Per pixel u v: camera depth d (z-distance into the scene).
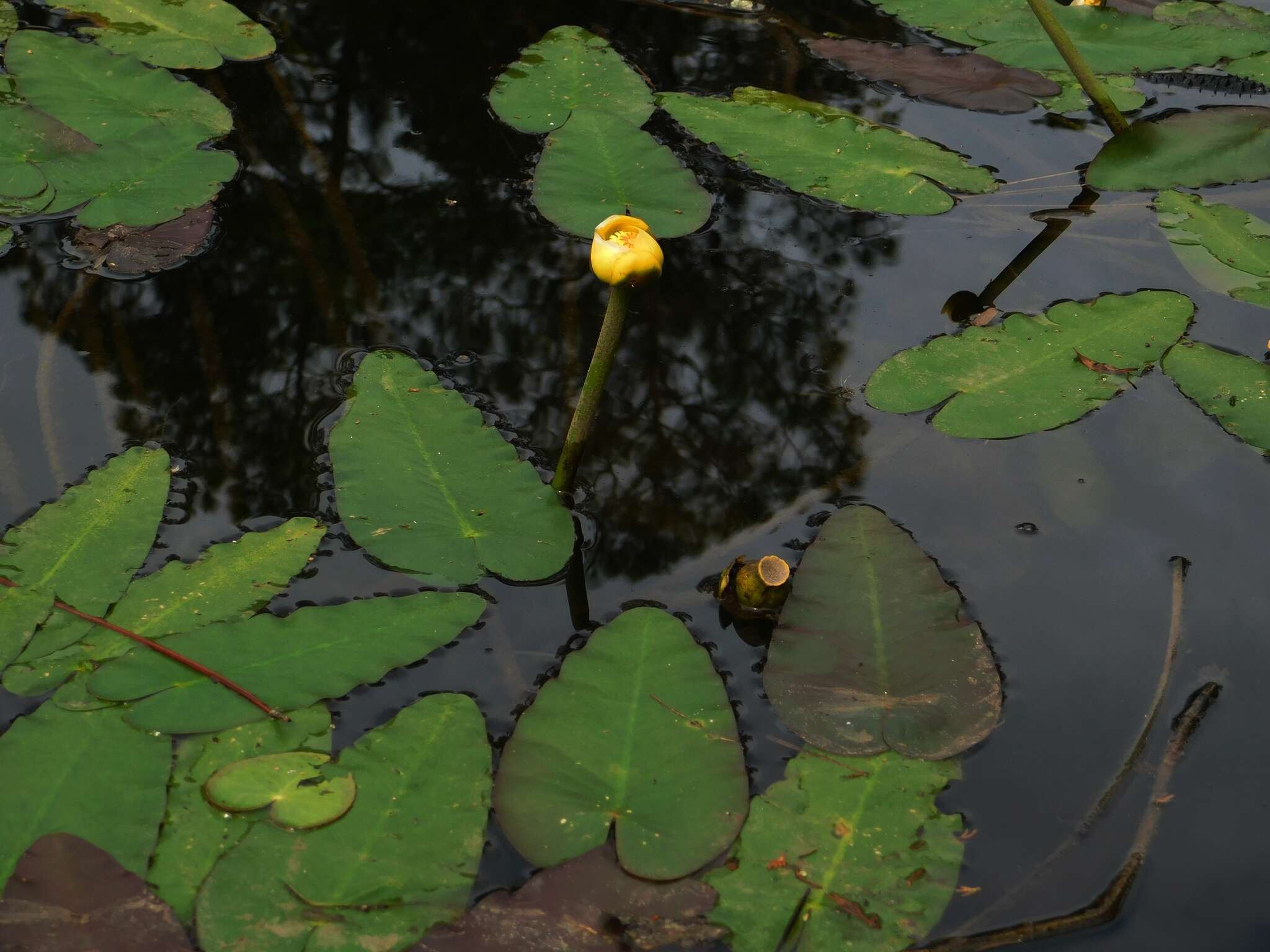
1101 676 2.83
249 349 3.01
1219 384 3.02
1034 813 2.75
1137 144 3.29
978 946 2.69
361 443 2.90
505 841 2.71
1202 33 3.70
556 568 2.86
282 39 3.39
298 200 3.16
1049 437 2.99
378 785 2.72
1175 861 2.73
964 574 2.88
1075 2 3.75
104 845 2.69
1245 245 3.17
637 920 2.68
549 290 3.09
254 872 2.68
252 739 2.74
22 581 2.80
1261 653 2.84
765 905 2.69
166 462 2.89
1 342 2.99
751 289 3.12
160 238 3.09
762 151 3.26
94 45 3.27
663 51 3.53
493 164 3.23
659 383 3.02
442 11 3.63
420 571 2.84
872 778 2.75
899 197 3.21
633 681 2.79
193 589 2.81
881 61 3.53
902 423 3.00
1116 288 3.14
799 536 2.90
